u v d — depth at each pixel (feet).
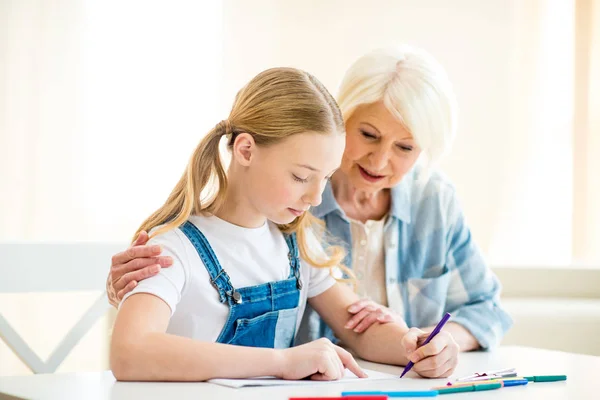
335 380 3.21
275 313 3.91
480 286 5.02
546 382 3.23
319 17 8.36
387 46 4.46
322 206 4.78
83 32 8.16
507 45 8.19
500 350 4.53
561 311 6.82
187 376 3.03
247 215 3.89
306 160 3.54
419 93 4.25
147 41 8.34
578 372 3.53
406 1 8.29
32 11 7.98
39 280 4.83
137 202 8.31
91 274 5.02
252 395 2.74
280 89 3.65
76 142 8.13
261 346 3.86
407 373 3.57
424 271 4.99
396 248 4.89
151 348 3.07
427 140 4.39
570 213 8.09
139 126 8.31
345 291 4.41
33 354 4.70
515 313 6.70
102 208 8.20
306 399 2.56
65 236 8.07
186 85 8.43
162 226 3.71
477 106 8.19
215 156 3.85
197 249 3.67
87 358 8.21
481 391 2.97
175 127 8.41
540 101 8.16
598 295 7.84
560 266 7.87
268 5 8.39
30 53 7.97
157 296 3.32
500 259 8.13
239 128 3.75
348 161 4.56
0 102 7.87
